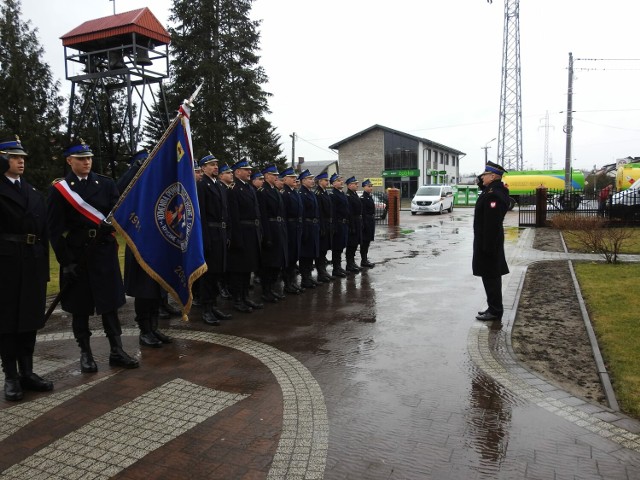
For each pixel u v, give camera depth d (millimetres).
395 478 3090
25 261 4324
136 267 5559
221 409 4082
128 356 5156
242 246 7195
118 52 14227
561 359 5168
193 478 3123
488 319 6617
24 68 17656
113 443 3566
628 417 3883
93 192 4922
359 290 8734
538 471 3154
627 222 16531
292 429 3730
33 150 16922
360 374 4824
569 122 29578
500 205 6410
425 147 52188
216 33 21859
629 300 7145
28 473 3203
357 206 10406
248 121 23078
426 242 15938
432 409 4055
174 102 21125
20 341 4480
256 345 5742
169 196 5227
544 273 9773
